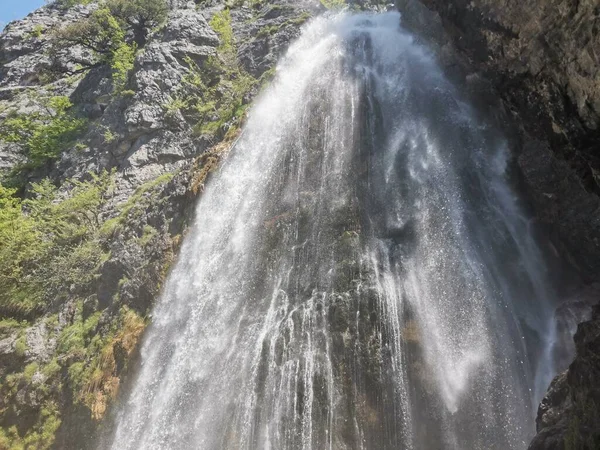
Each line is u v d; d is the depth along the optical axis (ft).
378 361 33.06
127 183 59.82
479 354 33.01
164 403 38.14
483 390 31.63
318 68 60.34
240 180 50.47
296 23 73.46
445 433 30.68
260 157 51.70
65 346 45.42
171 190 53.06
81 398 41.11
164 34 75.31
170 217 50.65
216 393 36.22
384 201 42.68
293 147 50.24
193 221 48.91
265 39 72.95
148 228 50.65
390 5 80.43
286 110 55.62
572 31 21.42
